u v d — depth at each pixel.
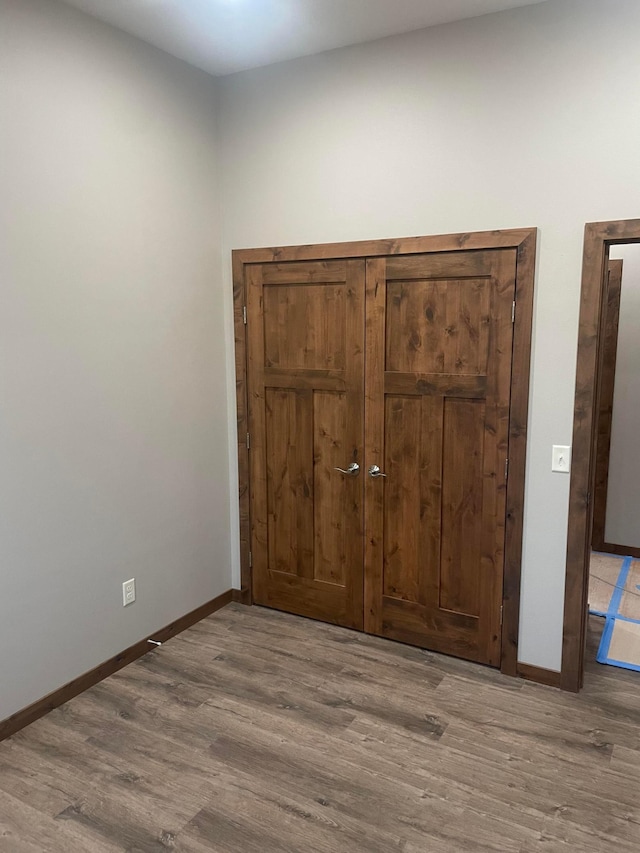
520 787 2.29
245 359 3.56
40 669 2.68
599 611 3.74
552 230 2.67
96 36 2.71
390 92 2.94
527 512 2.89
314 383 3.36
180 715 2.71
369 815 2.16
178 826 2.11
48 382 2.61
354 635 3.42
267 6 2.60
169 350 3.23
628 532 4.64
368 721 2.67
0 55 2.33
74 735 2.58
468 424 2.98
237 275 3.50
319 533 3.49
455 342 2.95
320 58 3.09
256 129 3.34
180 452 3.36
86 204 2.72
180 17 2.70
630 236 2.52
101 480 2.90
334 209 3.17
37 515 2.61
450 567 3.13
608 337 4.50
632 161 2.50
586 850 2.01
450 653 3.19
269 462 3.60
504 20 2.65
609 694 2.87
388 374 3.14
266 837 2.07
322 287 3.26
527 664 2.99
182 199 3.25
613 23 2.46
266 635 3.42
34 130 2.48
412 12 2.66
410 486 3.17
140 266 3.02
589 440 2.70
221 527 3.72
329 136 3.13
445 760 2.43
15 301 2.45
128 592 3.10
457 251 2.87
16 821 2.14
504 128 2.71
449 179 2.86
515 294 2.77
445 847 2.03
